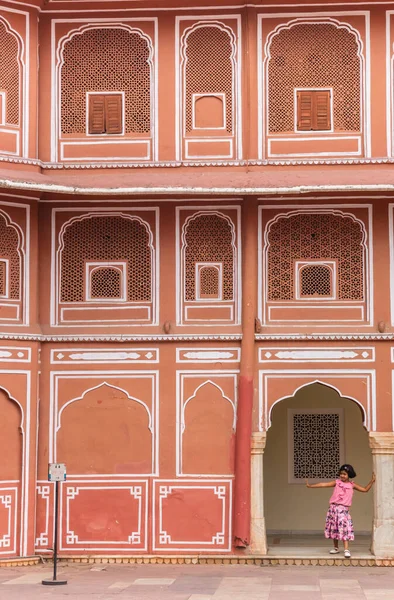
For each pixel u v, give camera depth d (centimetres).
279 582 813
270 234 964
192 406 948
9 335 933
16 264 955
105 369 958
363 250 956
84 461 950
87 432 953
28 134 957
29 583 809
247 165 955
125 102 980
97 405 957
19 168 945
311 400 1125
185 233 964
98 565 917
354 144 959
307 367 945
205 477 938
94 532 941
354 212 955
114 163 965
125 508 942
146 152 970
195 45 977
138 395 953
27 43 967
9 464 930
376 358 942
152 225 965
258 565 917
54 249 970
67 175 963
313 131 962
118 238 973
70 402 956
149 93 977
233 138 966
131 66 983
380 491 928
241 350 944
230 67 973
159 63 976
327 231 963
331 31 970
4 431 930
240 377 939
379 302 948
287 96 970
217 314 958
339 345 946
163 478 942
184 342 953
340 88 968
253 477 935
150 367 955
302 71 970
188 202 962
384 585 797
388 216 953
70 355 960
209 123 970
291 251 962
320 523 1109
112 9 977
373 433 934
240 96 968
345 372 943
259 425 941
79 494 945
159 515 938
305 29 972
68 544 940
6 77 956
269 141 964
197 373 950
